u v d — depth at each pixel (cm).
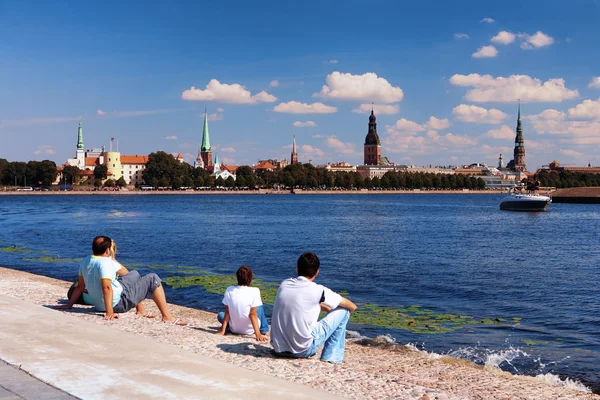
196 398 914
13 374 1004
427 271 4084
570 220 12331
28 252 5094
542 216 14150
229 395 934
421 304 2809
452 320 2373
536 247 6138
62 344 1219
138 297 1772
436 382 1338
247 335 1612
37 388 930
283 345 1330
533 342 2023
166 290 3008
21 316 1495
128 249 5553
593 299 2981
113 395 911
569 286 3422
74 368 1048
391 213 14362
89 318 1711
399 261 4716
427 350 1884
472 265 4481
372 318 2359
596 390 1491
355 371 1261
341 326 1357
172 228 8538
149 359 1126
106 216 11831
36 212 13438
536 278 3759
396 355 1698
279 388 982
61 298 2192
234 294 1600
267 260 4691
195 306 2598
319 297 1322
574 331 2216
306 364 1299
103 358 1120
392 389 1127
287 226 9194
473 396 1221
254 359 1333
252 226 9150
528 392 1270
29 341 1237
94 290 1731
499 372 1599
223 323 1625
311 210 15538
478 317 2469
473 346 1952
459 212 15562
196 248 5666
